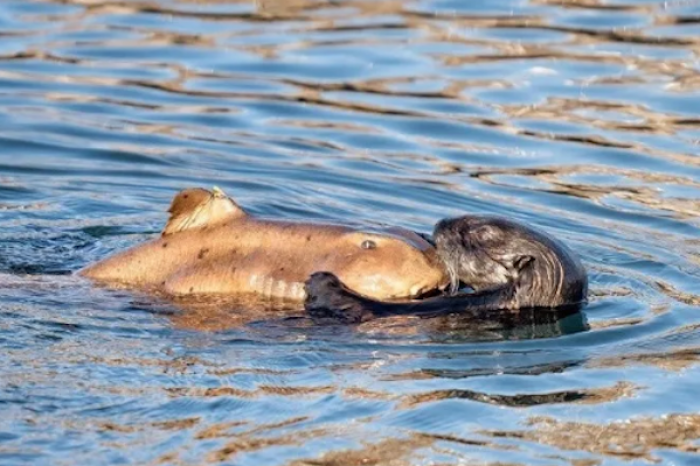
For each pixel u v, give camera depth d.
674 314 37.72
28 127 53.72
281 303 36.91
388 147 53.16
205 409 31.23
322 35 65.62
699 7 68.88
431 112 56.50
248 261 37.59
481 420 31.22
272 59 62.44
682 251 43.69
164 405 31.33
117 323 35.84
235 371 33.12
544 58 62.41
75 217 45.44
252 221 38.41
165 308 36.91
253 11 69.38
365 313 36.06
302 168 50.72
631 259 42.72
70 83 59.06
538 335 35.81
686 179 50.38
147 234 44.09
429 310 36.28
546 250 36.59
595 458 29.86
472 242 36.69
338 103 57.47
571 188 49.50
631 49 63.28
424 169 51.09
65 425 30.23
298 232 37.91
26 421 30.30
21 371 32.69
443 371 33.56
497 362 34.22
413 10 69.62
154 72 60.72
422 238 38.00
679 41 64.19
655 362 34.50
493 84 59.47
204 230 38.59
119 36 65.19
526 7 69.69
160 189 48.62
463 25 67.00
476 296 36.66
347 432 30.47
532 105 57.22
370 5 70.56
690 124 55.34
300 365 33.62
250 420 30.83
